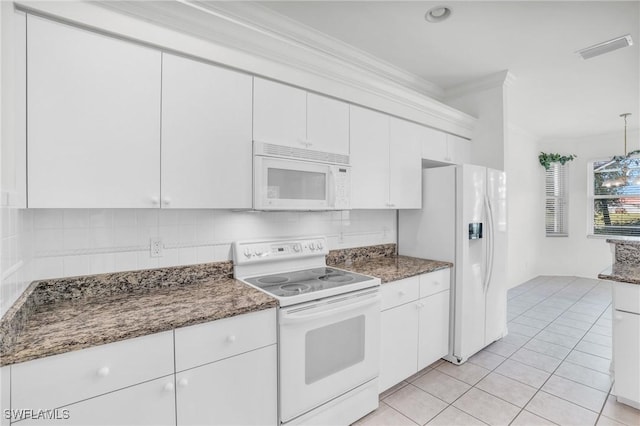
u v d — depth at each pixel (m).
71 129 1.28
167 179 1.51
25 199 1.19
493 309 2.88
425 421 1.92
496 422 1.90
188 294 1.65
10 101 1.13
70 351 1.06
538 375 2.43
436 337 2.48
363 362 1.92
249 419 1.49
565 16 2.06
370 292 1.95
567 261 5.75
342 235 2.62
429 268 2.40
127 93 1.40
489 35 2.30
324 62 2.02
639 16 2.05
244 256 2.01
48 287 1.47
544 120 4.55
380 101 2.41
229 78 1.69
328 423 1.75
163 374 1.25
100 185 1.35
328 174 2.06
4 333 0.98
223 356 1.40
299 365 1.62
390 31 2.25
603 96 3.56
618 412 1.98
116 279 1.65
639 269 2.26
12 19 1.15
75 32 1.29
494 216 2.85
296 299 1.62
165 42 1.49
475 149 3.22
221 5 1.80
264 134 1.82
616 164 5.29
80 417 1.08
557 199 5.84
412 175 2.67
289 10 1.99
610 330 3.32
